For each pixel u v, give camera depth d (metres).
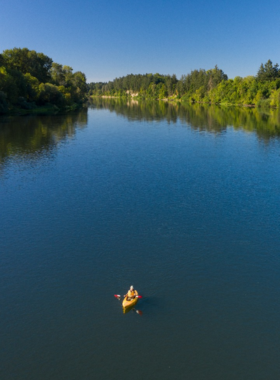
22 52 157.25
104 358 17.00
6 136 77.38
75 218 32.41
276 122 102.88
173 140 73.19
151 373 16.14
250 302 20.69
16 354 17.27
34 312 20.12
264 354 17.09
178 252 26.20
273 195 37.69
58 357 17.08
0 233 29.61
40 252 26.58
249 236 28.55
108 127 96.25
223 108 170.25
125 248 26.89
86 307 20.50
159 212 33.44
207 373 16.12
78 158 56.19
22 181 43.88
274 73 191.88
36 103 147.00
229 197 37.25
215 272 23.66
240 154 58.50
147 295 21.38
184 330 18.61
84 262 25.11
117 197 37.59
